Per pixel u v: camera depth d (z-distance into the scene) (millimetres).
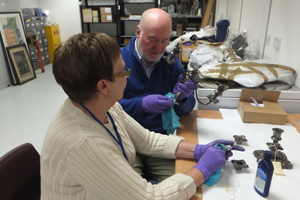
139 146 1104
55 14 6199
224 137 1187
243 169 952
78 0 5988
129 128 1070
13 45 4441
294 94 1409
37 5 6109
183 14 5422
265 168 772
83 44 676
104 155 709
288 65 1648
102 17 5613
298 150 1059
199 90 1523
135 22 5965
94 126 760
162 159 1343
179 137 1129
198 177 864
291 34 1606
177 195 802
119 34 5863
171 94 1353
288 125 1275
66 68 688
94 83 708
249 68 1588
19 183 948
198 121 1357
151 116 1429
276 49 1847
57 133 709
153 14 1323
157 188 816
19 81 4418
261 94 1427
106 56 688
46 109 3371
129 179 737
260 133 1208
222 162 913
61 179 725
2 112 3299
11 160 939
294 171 928
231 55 2027
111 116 942
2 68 4227
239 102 1444
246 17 2721
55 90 4121
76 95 735
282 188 843
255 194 825
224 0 4070
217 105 1549
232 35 2760
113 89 761
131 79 1437
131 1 5605
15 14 4547
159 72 1471
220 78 1557
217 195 830
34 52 5215
